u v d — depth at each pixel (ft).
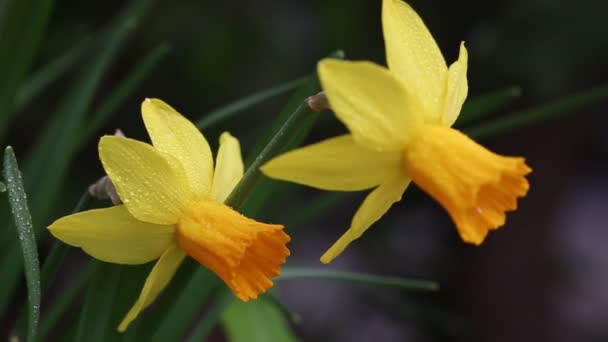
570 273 4.42
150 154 1.93
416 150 1.91
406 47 1.92
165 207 1.95
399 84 1.89
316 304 4.30
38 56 3.38
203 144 1.98
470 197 1.89
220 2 3.50
